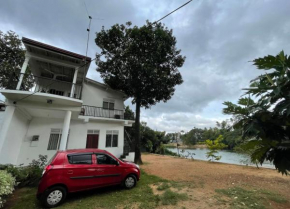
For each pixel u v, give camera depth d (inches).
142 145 983.6
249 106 66.2
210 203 181.2
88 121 465.1
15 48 507.2
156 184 256.1
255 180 280.2
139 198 197.3
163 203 181.8
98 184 206.5
